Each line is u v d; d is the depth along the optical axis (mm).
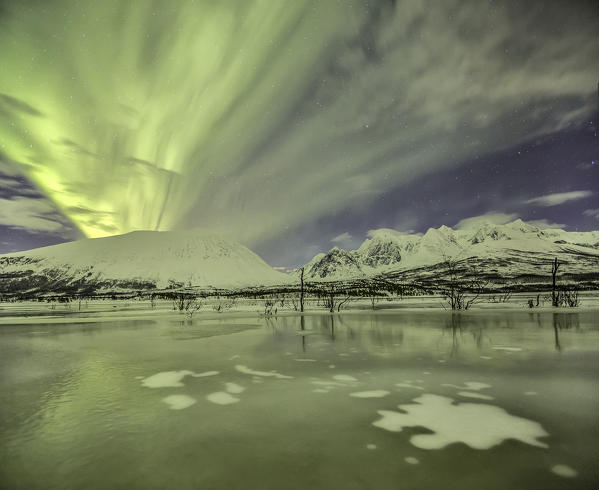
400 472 3205
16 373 7293
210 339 12156
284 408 5000
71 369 7625
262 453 3611
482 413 4715
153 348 10352
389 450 3658
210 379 6664
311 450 3672
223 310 30516
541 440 3865
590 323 15453
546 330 13148
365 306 32594
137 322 19469
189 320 20422
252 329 15062
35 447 3805
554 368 7195
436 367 7422
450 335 12195
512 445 3752
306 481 3057
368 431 4160
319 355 8930
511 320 17125
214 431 4191
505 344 10164
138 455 3588
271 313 25375
